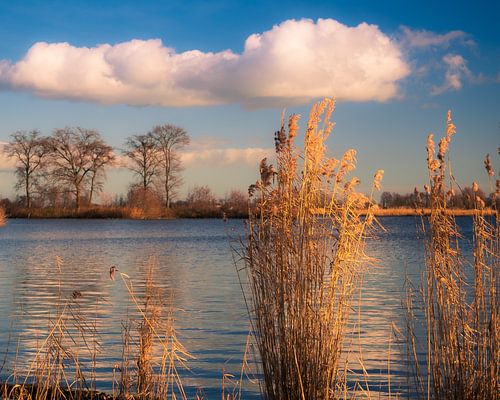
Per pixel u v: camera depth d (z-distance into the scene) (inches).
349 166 239.6
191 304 620.7
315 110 241.6
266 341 236.2
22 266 1064.2
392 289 713.0
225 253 1331.2
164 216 3085.6
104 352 398.3
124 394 280.2
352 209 240.5
